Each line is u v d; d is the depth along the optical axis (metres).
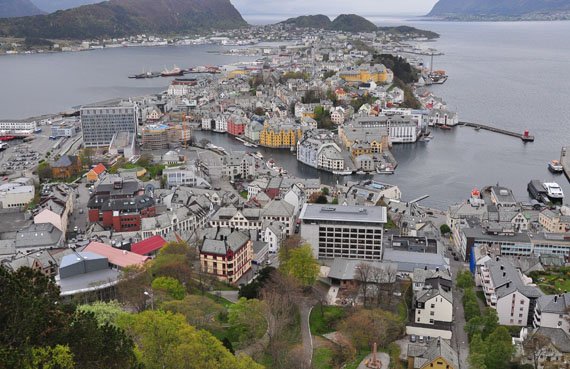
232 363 159.38
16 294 108.81
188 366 156.62
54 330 116.94
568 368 191.12
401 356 199.88
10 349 99.00
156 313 176.25
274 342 196.75
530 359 198.75
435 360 184.25
